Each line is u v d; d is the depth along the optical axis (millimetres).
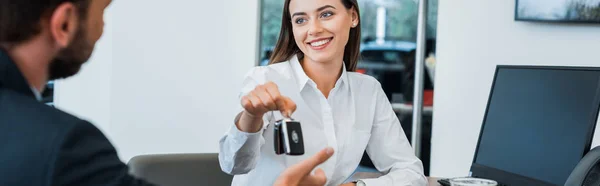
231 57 4551
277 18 4590
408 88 4633
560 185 2152
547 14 3996
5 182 871
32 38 979
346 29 2156
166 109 4555
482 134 2631
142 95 4539
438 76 4426
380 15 4648
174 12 4504
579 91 2166
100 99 4562
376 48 4668
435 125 4465
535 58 4207
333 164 2172
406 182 2246
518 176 2355
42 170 872
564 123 2199
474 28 4336
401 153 2324
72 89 4539
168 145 4578
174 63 4531
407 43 4621
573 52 4117
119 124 4547
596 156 1986
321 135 2170
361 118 2270
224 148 1908
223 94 4555
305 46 2141
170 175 2365
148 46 4516
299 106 2158
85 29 1018
